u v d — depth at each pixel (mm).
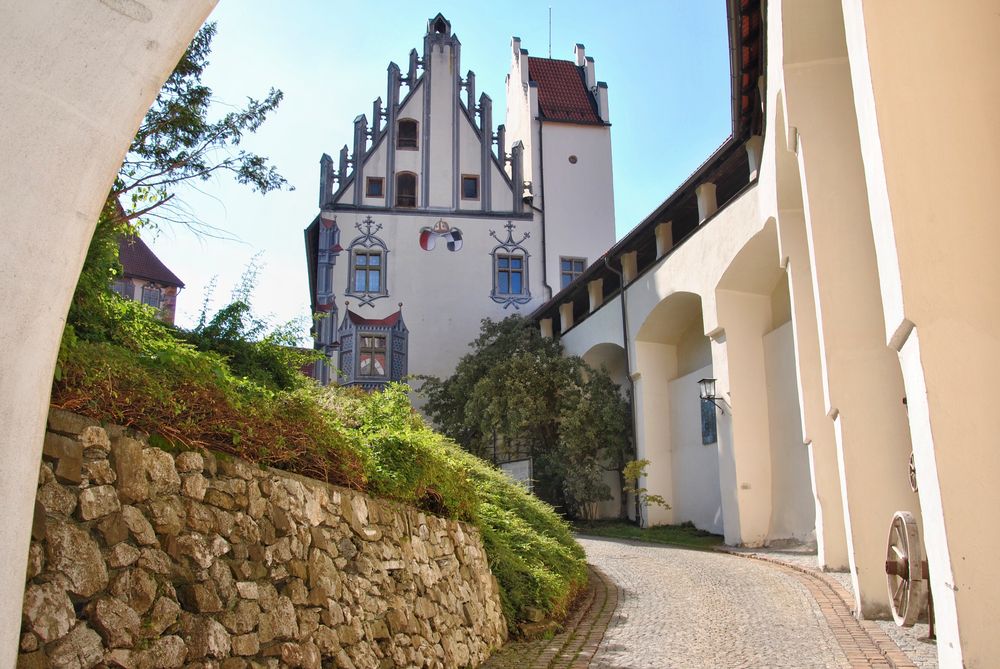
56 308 2871
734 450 18641
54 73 2898
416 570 6566
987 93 4629
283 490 4836
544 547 10406
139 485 3727
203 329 7855
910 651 6875
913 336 4516
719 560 15125
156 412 3977
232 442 4520
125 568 3533
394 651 5691
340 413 7047
